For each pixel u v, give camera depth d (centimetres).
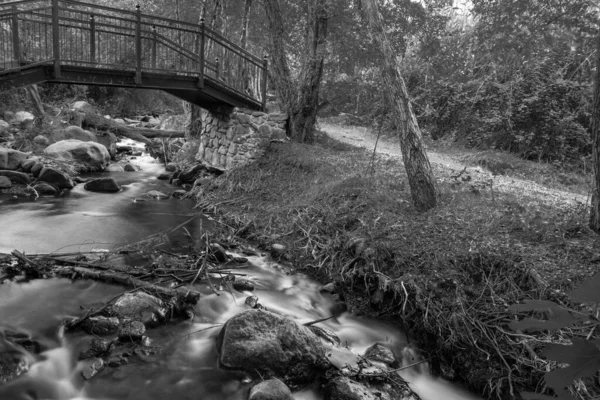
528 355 454
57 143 1392
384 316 586
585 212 685
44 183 1095
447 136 1802
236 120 1196
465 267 570
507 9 854
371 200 787
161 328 508
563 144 1501
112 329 481
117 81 1033
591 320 83
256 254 771
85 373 421
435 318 526
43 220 878
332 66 1372
